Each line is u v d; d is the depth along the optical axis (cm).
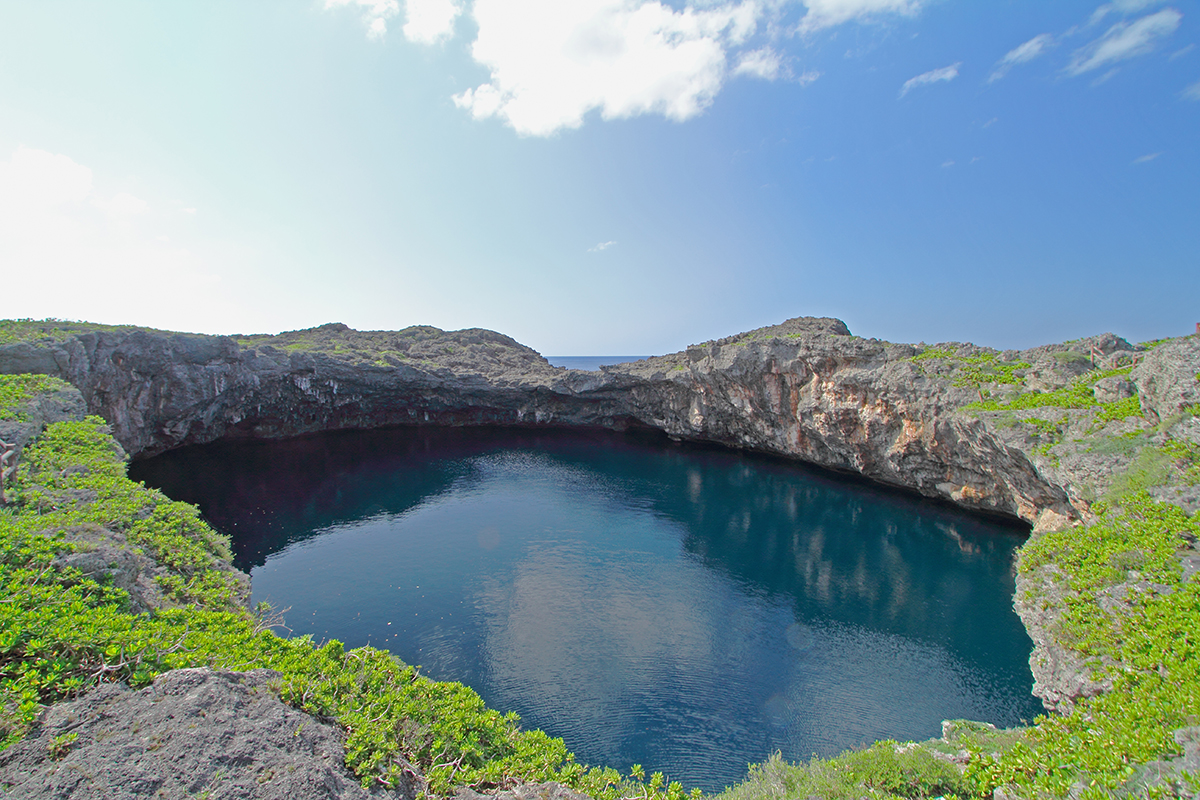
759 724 2492
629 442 9156
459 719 1400
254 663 1250
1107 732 1255
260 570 4053
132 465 6103
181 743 870
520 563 4325
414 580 3953
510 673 2839
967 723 2184
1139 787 1000
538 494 6262
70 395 3356
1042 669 1814
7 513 1753
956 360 4806
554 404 9850
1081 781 1117
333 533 4888
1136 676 1404
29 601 1180
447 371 9375
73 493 2144
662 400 8738
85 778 775
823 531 5034
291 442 8100
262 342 9175
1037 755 1338
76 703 912
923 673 2884
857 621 3434
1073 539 2089
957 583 3931
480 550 4584
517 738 1489
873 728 2477
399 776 1072
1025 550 2283
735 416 7531
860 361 5472
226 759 862
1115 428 2639
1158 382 2327
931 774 1496
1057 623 1794
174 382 6053
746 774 2203
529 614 3488
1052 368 3862
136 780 788
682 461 7819
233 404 7169
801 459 7225
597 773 1444
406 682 1486
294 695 1132
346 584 3856
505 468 7406
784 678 2839
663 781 2153
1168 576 1652
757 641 3198
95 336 5031
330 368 8106
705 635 3262
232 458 6912
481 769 1255
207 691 987
